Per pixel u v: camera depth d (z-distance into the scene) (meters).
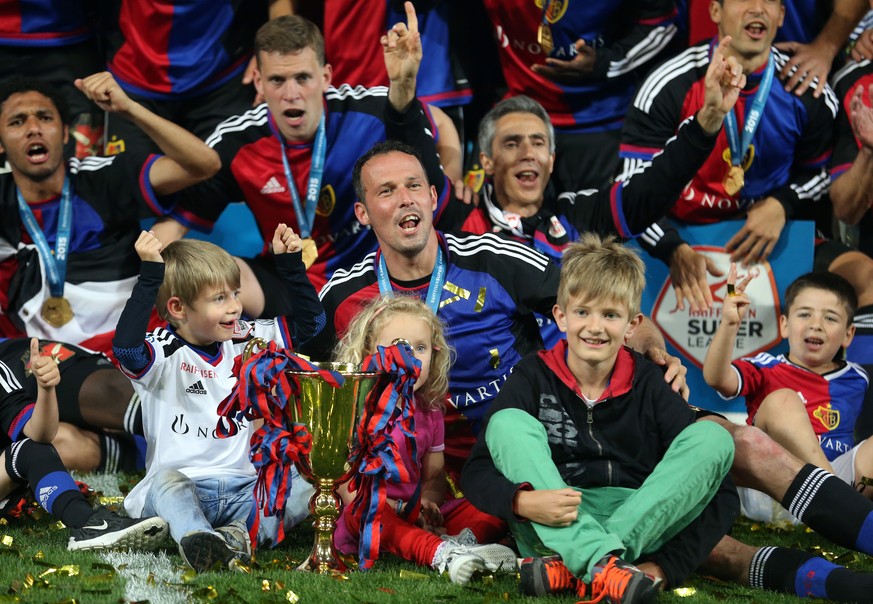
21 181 20.78
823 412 18.23
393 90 18.52
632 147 22.03
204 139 22.86
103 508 12.88
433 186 17.64
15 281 20.84
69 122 21.72
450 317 15.73
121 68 23.00
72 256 21.14
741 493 16.23
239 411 13.10
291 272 14.52
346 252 21.77
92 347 21.06
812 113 21.92
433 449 14.01
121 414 18.25
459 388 15.76
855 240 22.33
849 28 22.19
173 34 22.58
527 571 11.03
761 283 21.67
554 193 21.75
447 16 22.91
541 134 20.06
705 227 22.08
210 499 13.34
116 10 23.11
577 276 12.20
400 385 11.94
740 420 20.83
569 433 12.38
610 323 12.11
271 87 20.75
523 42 22.69
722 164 21.72
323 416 11.70
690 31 22.77
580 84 22.80
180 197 21.50
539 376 12.69
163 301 13.75
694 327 21.52
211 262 13.58
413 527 12.84
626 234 20.11
